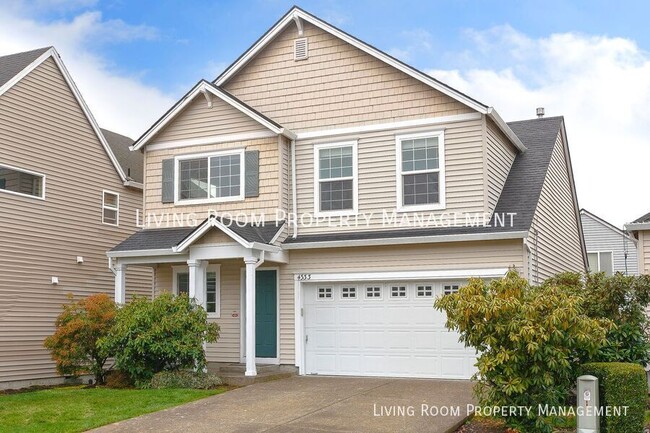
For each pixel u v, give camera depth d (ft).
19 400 43.21
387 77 54.19
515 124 68.59
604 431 31.40
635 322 40.32
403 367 51.03
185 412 37.27
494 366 30.48
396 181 52.85
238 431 32.32
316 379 50.01
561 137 67.46
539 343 29.76
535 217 51.60
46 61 62.23
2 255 56.39
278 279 55.01
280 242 53.62
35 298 59.52
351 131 54.80
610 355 38.75
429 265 50.34
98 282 67.10
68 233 63.77
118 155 77.41
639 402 31.86
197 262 51.26
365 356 52.24
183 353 47.03
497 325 30.78
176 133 59.16
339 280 53.06
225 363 56.08
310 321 54.08
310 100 56.54
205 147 57.88
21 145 58.80
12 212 57.67
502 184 55.11
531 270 49.37
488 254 48.75
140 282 72.69
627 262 107.45
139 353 47.65
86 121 67.15
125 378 49.26
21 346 57.72
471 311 31.07
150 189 59.72
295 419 34.73
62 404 40.91
